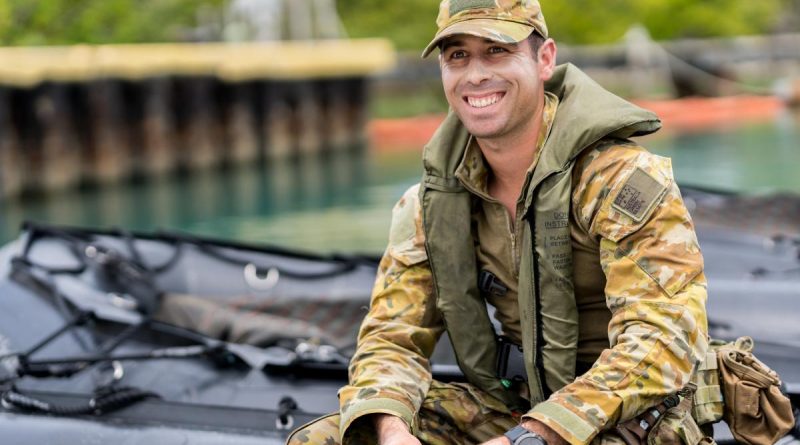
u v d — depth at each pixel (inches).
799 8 1048.2
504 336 96.7
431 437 92.5
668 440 83.4
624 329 82.2
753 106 672.4
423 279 95.3
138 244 189.2
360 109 615.5
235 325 146.9
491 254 92.2
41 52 422.9
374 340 93.7
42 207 405.7
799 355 137.3
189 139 501.0
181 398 128.6
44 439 115.0
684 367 80.5
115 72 450.3
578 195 84.8
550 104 88.7
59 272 166.1
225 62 503.2
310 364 131.4
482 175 91.2
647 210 81.6
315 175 482.6
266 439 110.5
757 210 215.6
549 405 80.3
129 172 474.3
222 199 418.9
